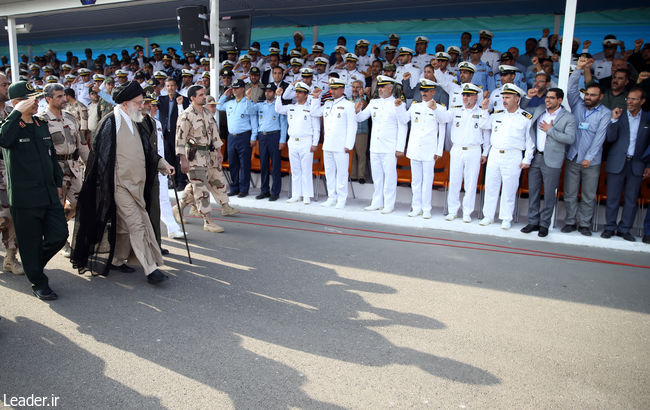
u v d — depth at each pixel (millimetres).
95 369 3037
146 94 6027
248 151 8289
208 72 9086
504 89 6344
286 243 5910
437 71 7551
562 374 3117
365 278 4762
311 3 9234
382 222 7137
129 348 3303
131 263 4789
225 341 3430
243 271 4883
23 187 3893
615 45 7945
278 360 3188
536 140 6383
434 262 5312
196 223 6805
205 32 7914
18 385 2852
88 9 9766
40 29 12859
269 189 8672
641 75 6473
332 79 7363
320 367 3117
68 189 5102
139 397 2758
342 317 3869
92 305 3996
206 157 6277
